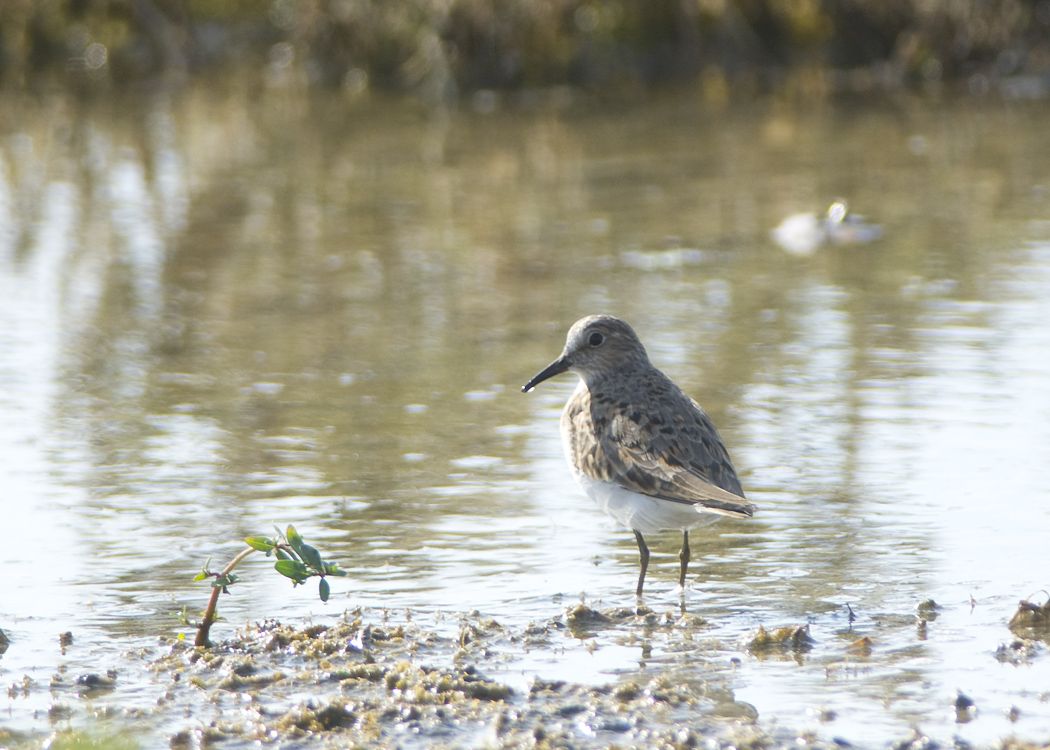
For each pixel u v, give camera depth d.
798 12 34.09
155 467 11.90
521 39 32.56
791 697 7.71
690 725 7.36
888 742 7.08
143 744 7.28
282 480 11.58
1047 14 33.84
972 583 9.41
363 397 13.82
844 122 28.77
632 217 21.27
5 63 34.09
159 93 32.31
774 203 21.88
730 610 9.16
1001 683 7.84
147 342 15.72
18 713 7.67
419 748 7.17
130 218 21.39
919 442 12.15
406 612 9.16
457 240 20.11
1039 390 13.39
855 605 9.14
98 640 8.72
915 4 33.59
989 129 27.62
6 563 9.93
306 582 9.63
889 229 20.11
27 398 13.80
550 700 7.72
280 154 26.17
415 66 32.66
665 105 31.03
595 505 10.97
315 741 7.28
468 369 14.66
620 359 10.59
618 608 9.13
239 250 19.69
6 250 19.48
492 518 10.81
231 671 8.17
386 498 11.20
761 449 12.05
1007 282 17.22
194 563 9.96
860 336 15.28
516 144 27.05
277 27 34.66
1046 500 10.83
